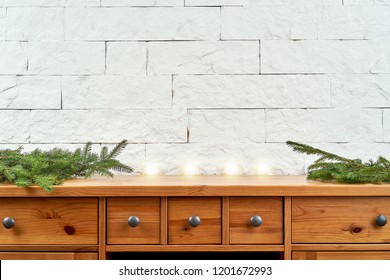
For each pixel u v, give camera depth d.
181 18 1.51
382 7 1.50
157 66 1.51
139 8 1.51
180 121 1.51
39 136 1.50
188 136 1.51
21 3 1.50
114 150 1.35
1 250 1.13
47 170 1.21
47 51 1.50
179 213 1.13
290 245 1.12
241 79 1.51
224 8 1.51
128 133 1.51
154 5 1.51
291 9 1.51
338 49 1.50
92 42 1.50
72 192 1.11
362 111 1.50
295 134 1.50
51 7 1.50
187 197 1.13
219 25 1.51
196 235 1.13
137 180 1.27
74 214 1.13
